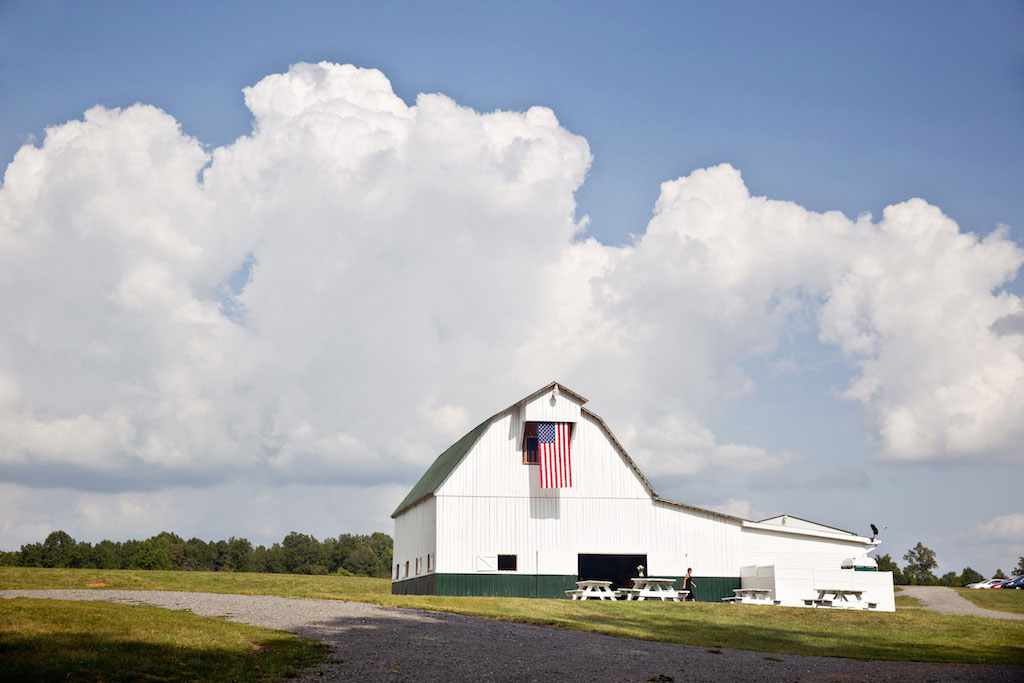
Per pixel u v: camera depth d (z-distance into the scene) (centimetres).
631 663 2016
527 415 4269
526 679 1752
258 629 2150
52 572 4328
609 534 4269
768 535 4381
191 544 14712
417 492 5200
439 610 2895
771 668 2045
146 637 1883
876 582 4128
